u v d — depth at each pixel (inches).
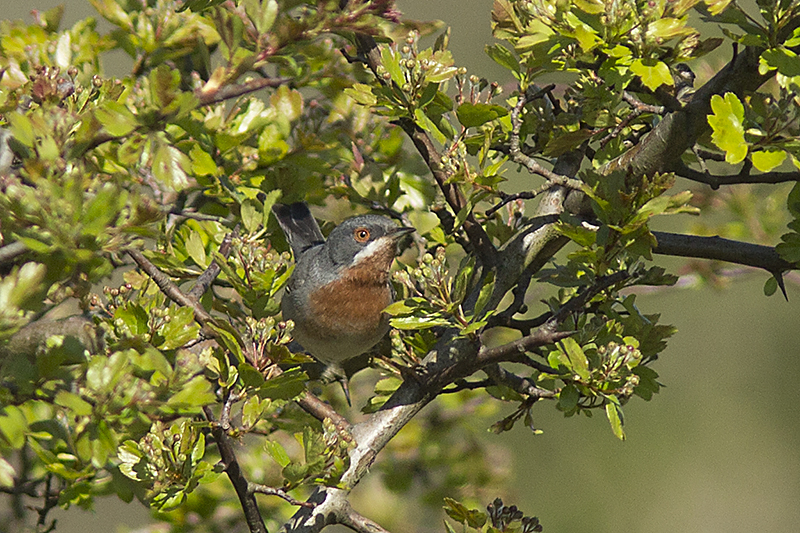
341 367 409.7
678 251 334.0
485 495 466.3
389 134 399.9
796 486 799.7
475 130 345.1
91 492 321.4
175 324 252.8
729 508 791.7
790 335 876.0
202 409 257.1
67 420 222.7
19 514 368.2
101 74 343.6
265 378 268.4
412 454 468.1
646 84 272.4
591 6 280.4
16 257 215.6
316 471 262.8
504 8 311.7
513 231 362.6
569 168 343.6
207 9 306.0
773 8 274.1
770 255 326.3
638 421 844.0
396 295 402.6
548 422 803.4
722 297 896.9
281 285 296.8
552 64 300.2
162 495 255.8
